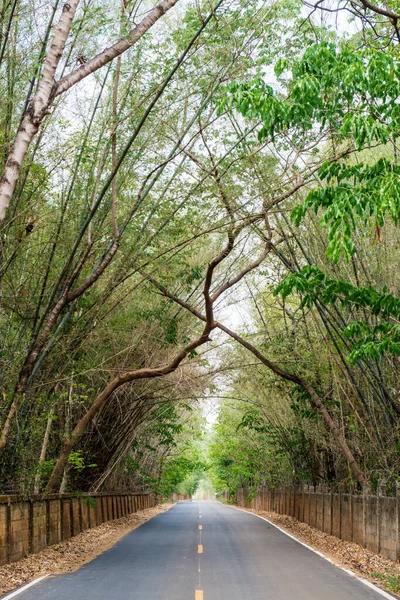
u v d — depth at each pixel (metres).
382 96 7.39
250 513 35.97
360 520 14.59
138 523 24.53
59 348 13.88
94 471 21.67
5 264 11.75
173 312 19.22
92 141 12.56
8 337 13.12
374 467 15.38
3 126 11.24
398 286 13.05
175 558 12.60
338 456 18.25
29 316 13.09
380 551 12.87
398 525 11.74
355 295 8.98
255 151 13.26
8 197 8.34
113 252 12.54
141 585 9.23
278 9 12.30
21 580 9.70
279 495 31.97
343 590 8.89
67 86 9.02
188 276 15.68
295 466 24.08
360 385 15.14
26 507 12.16
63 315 14.12
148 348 19.30
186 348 15.99
